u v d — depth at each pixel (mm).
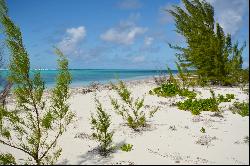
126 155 7598
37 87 7195
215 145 8180
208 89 19656
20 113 11617
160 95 17312
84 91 20766
